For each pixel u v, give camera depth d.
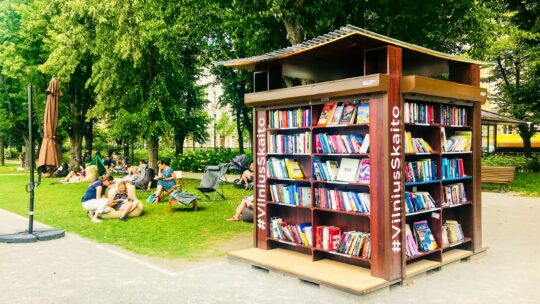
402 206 5.89
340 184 6.95
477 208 7.41
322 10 12.33
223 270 6.68
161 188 14.34
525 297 5.41
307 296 5.51
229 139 64.69
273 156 7.80
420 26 14.33
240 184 18.47
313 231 6.76
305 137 6.97
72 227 10.09
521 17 24.88
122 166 28.86
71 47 21.69
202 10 15.05
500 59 26.47
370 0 13.25
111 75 19.61
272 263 6.59
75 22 21.08
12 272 6.54
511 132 41.41
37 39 26.97
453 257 6.88
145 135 20.05
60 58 21.67
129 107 20.75
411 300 5.33
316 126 6.75
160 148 45.31
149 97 20.05
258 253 7.23
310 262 6.66
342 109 6.52
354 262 6.51
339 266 6.43
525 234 9.20
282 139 7.32
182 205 13.51
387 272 5.73
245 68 7.93
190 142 65.12
